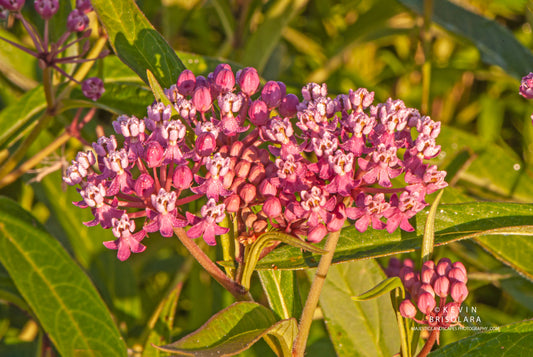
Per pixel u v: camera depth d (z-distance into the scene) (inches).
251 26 32.2
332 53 37.4
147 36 23.2
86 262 27.2
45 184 26.9
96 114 27.3
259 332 21.5
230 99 21.8
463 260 27.1
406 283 22.3
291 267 22.6
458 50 42.0
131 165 21.6
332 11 42.7
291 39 40.3
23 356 26.2
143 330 27.0
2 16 23.5
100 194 21.3
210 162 21.4
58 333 23.8
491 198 28.3
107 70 26.2
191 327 27.9
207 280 28.5
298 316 23.2
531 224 22.8
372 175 21.5
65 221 27.1
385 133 21.7
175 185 21.3
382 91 41.8
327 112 21.8
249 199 21.6
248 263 21.7
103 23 23.0
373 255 22.6
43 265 24.0
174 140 21.5
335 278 23.6
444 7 32.8
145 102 25.1
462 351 22.4
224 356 20.9
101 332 23.9
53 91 25.0
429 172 21.4
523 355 22.3
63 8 25.9
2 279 25.5
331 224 21.4
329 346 26.8
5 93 27.3
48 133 27.0
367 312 23.5
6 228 24.0
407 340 22.1
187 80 22.2
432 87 39.0
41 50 23.8
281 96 22.1
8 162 24.5
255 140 22.0
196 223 21.4
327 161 21.5
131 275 27.7
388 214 21.5
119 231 21.3
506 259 23.8
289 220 21.6
